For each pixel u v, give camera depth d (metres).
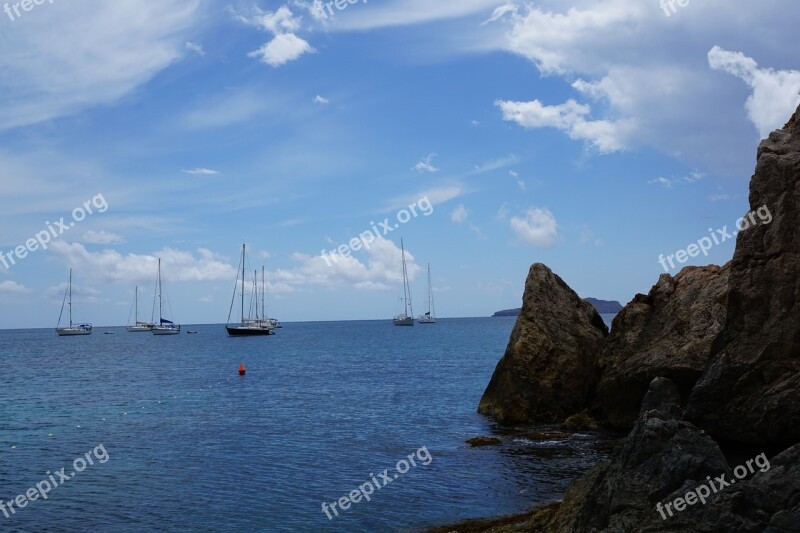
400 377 76.62
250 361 110.06
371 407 51.88
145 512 24.95
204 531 22.78
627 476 16.80
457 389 63.12
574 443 35.22
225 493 27.31
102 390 67.44
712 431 28.73
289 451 35.31
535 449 34.03
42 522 23.92
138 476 30.23
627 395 37.78
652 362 35.66
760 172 29.48
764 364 27.53
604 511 16.66
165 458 33.88
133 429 42.81
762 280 28.31
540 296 44.47
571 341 42.59
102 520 24.09
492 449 34.34
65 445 37.66
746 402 27.75
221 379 78.31
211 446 36.88
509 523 22.23
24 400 59.41
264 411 50.69
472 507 24.84
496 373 45.94
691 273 39.97
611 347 41.12
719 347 29.80
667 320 38.34
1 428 43.66
